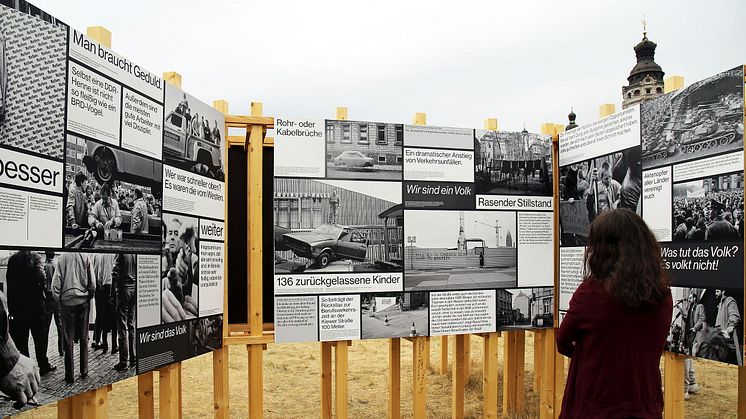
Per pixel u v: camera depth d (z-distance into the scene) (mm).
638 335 2812
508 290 6016
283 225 5297
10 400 3072
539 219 6219
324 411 6035
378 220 5547
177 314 4582
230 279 5531
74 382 3523
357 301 5445
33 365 3223
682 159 4789
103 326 3768
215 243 5152
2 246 3035
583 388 2898
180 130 4648
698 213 4625
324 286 5367
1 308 3021
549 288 6215
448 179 5801
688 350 4688
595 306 2877
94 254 3703
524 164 6172
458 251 5809
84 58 3627
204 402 8039
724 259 4367
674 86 4984
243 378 9594
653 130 5094
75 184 3545
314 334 5328
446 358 9461
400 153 5648
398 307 5570
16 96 3127
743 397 4668
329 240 5395
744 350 4195
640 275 2768
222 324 5230
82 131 3605
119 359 3918
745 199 4211
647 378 2812
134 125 4102
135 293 4094
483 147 5988
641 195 5219
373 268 5508
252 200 5312
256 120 5352
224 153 5320
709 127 4539
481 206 5938
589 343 2896
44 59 3309
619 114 5484
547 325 6172
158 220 4359
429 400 7941
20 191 3146
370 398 8195
